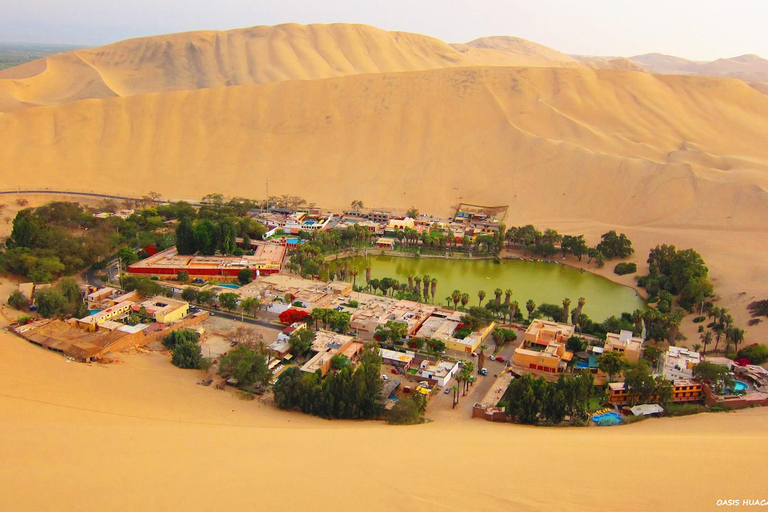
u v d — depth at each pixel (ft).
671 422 257.96
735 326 401.08
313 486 91.15
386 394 291.17
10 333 333.42
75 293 401.29
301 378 272.10
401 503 83.10
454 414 276.41
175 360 314.35
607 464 104.27
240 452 119.24
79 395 208.64
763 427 219.82
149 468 99.35
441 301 466.70
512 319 415.03
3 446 108.27
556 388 267.80
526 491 88.84
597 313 451.94
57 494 83.30
